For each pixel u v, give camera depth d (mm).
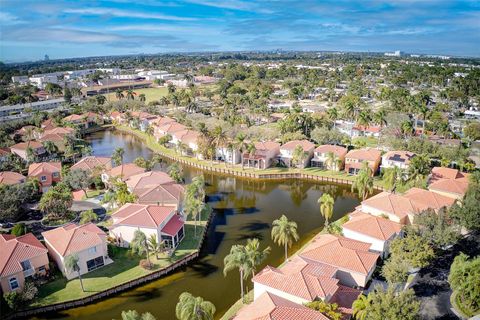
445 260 57438
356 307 40906
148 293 55625
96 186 94375
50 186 94062
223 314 50812
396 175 90750
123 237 66188
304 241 70562
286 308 39719
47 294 53594
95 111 194250
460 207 62938
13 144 129125
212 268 62094
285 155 115375
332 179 103625
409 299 39500
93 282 56281
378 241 59375
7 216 74062
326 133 128500
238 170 111312
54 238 60312
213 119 164750
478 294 44844
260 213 84688
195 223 71750
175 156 127688
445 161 101812
